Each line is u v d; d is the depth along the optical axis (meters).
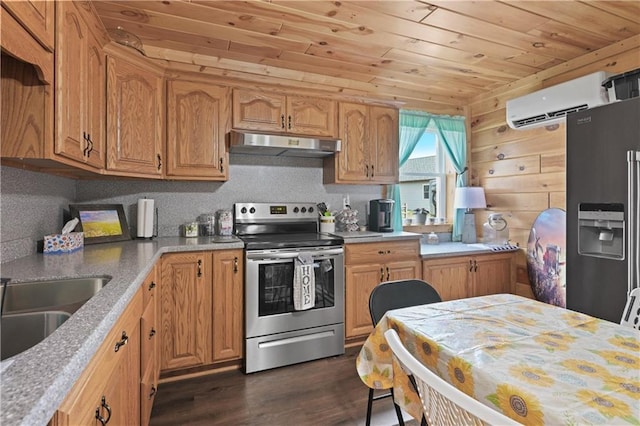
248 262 2.42
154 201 2.73
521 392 0.81
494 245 3.41
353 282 2.79
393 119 3.31
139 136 2.30
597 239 2.13
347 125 3.09
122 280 1.28
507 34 2.44
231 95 2.69
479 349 1.05
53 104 1.33
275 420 1.90
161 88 2.46
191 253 2.31
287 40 2.53
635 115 1.89
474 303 1.56
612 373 0.90
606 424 0.69
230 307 2.42
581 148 2.15
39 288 1.32
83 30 1.62
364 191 3.53
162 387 2.24
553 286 2.97
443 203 3.86
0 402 0.52
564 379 0.87
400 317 1.36
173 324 2.26
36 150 1.30
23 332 1.07
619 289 1.96
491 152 3.59
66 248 1.93
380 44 2.59
